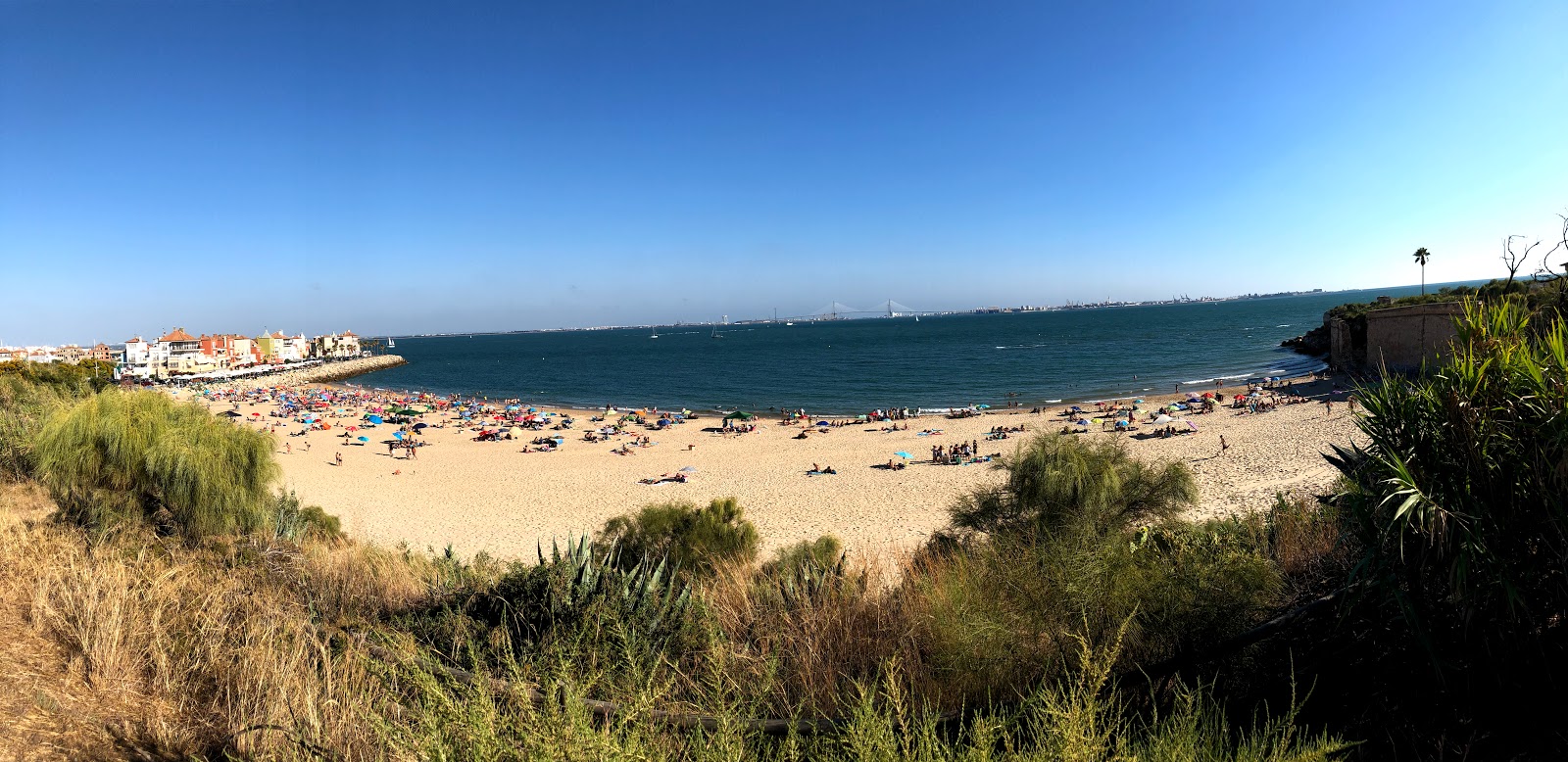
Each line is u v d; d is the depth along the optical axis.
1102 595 2.69
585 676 2.50
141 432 6.61
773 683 2.63
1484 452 2.21
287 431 49.78
